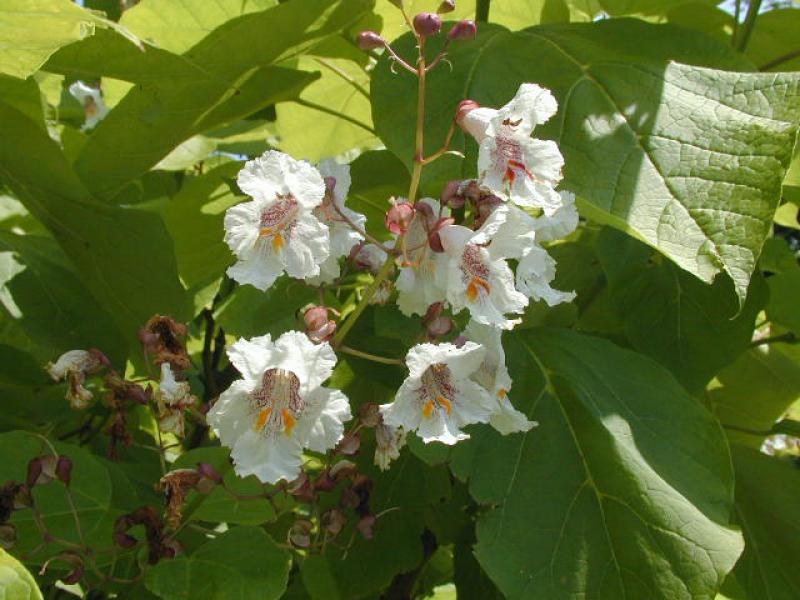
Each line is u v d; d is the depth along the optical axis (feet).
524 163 1.11
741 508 1.68
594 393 1.41
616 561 1.23
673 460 1.35
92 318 1.62
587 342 1.53
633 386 1.45
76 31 0.97
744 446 1.78
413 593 2.05
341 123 2.16
